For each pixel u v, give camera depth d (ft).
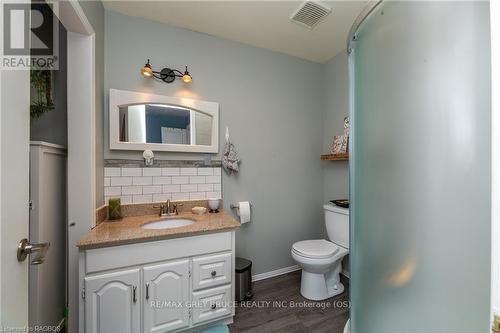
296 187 7.73
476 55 1.81
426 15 2.12
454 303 1.92
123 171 5.49
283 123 7.54
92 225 4.42
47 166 4.14
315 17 5.71
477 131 1.80
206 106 6.27
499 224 1.60
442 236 1.99
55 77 5.04
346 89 7.28
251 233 7.01
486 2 1.77
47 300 4.14
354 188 3.20
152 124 5.72
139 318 4.05
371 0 2.70
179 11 5.47
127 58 5.56
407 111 2.26
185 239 4.43
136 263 4.04
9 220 1.90
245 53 6.94
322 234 8.11
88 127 4.38
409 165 2.24
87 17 4.17
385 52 2.52
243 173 6.89
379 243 2.62
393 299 2.43
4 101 1.85
